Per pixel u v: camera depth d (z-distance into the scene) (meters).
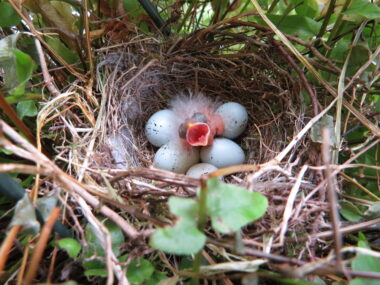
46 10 0.08
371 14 0.08
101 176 0.07
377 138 0.08
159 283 0.05
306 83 0.08
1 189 0.05
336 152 0.08
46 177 0.07
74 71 0.09
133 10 0.09
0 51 0.07
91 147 0.08
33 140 0.07
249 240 0.06
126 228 0.06
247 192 0.05
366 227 0.06
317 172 0.07
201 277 0.05
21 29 0.09
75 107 0.09
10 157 0.07
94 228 0.06
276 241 0.06
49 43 0.09
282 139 0.09
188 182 0.06
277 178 0.07
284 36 0.08
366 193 0.08
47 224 0.05
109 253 0.05
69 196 0.06
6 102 0.06
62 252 0.06
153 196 0.07
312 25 0.09
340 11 0.09
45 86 0.08
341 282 0.05
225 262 0.06
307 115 0.09
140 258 0.06
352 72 0.09
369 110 0.08
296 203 0.07
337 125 0.08
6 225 0.06
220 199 0.05
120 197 0.06
